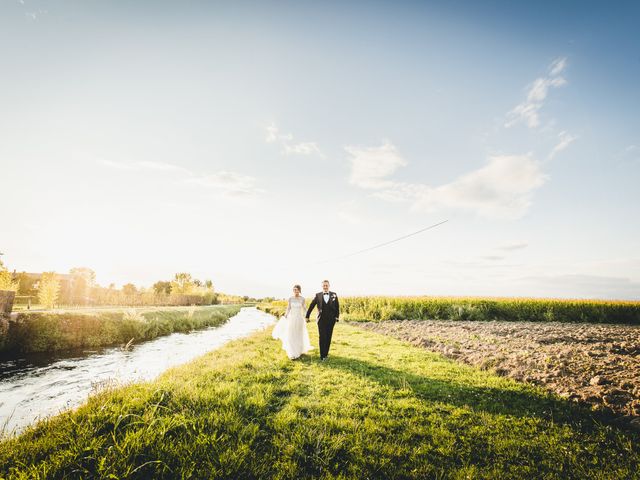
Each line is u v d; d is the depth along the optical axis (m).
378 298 24.55
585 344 10.00
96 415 3.99
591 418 4.32
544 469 3.25
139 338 15.80
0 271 18.03
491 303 23.31
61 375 8.77
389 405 4.65
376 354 8.25
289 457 3.34
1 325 10.77
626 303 23.75
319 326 7.71
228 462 3.21
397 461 3.36
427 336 11.71
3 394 7.06
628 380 5.60
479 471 3.18
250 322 28.19
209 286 60.81
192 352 12.62
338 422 4.05
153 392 4.71
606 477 3.11
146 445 3.43
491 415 4.38
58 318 12.98
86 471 3.01
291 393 5.13
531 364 6.90
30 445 3.43
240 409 4.35
